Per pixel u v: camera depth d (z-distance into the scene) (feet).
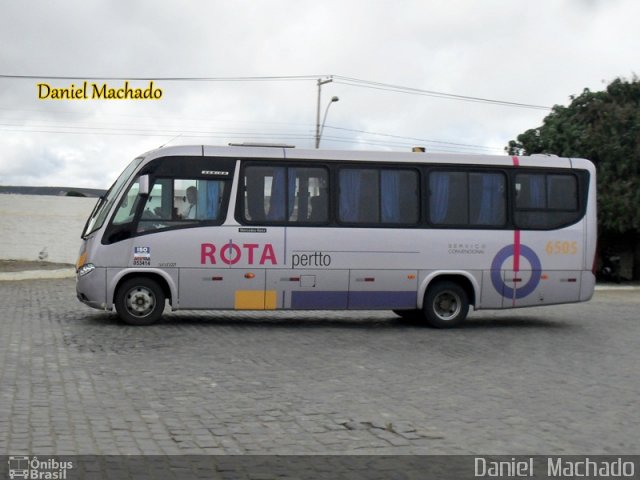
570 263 53.06
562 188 53.31
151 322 48.83
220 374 34.71
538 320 58.95
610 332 52.47
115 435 24.31
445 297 52.19
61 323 49.21
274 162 49.70
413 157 51.55
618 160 94.99
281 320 55.42
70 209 104.01
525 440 25.07
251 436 24.73
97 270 47.57
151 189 48.21
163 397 29.89
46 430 24.59
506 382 34.63
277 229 49.32
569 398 31.60
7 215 100.99
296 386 32.60
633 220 94.43
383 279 50.57
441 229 51.39
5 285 75.56
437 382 34.24
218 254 48.60
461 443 24.48
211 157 49.03
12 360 36.37
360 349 42.86
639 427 27.09
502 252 52.11
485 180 52.29
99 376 33.42
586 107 101.45
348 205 50.47
